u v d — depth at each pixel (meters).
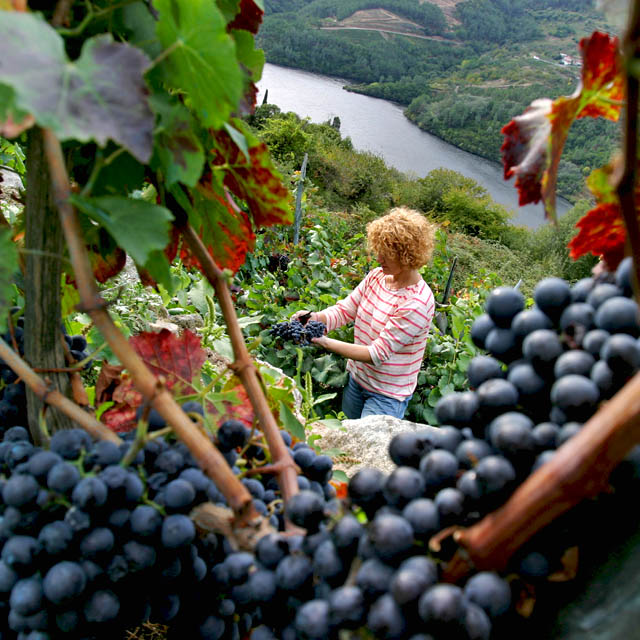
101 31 0.71
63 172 0.59
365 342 3.56
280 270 6.96
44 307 0.76
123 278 2.63
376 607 0.52
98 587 0.65
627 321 0.58
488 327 0.71
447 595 0.49
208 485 0.68
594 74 0.69
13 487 0.62
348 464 1.97
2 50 0.48
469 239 22.61
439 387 5.01
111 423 0.87
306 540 0.62
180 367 0.92
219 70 0.63
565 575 0.54
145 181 1.03
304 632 0.55
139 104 0.54
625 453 0.46
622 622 0.48
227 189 0.95
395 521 0.54
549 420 0.62
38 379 0.72
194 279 3.55
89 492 0.60
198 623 0.76
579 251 0.79
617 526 0.54
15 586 0.64
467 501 0.54
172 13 0.62
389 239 3.25
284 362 4.98
